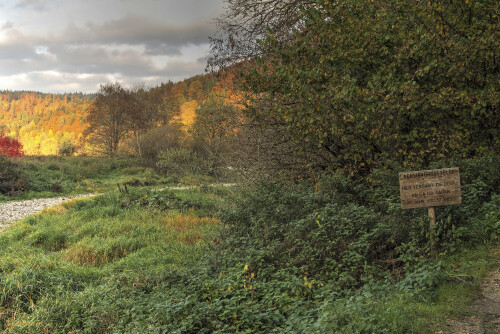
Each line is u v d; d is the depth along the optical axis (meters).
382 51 8.62
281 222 8.21
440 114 8.19
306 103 8.88
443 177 5.84
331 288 5.53
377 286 5.12
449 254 5.73
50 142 104.25
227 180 13.38
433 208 5.92
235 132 12.70
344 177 9.50
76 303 7.00
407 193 5.85
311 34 9.43
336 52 8.88
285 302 5.24
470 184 6.98
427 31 8.37
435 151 8.70
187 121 59.91
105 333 5.74
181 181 28.80
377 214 7.18
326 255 6.41
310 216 7.26
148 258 10.20
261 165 11.45
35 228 14.01
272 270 6.67
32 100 180.50
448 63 8.07
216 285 6.20
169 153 33.59
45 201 22.55
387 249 6.43
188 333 4.86
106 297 7.12
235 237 8.76
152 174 34.03
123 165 39.31
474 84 8.46
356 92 8.31
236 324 4.81
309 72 9.12
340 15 9.02
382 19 8.58
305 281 5.59
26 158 36.28
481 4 7.79
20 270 8.64
